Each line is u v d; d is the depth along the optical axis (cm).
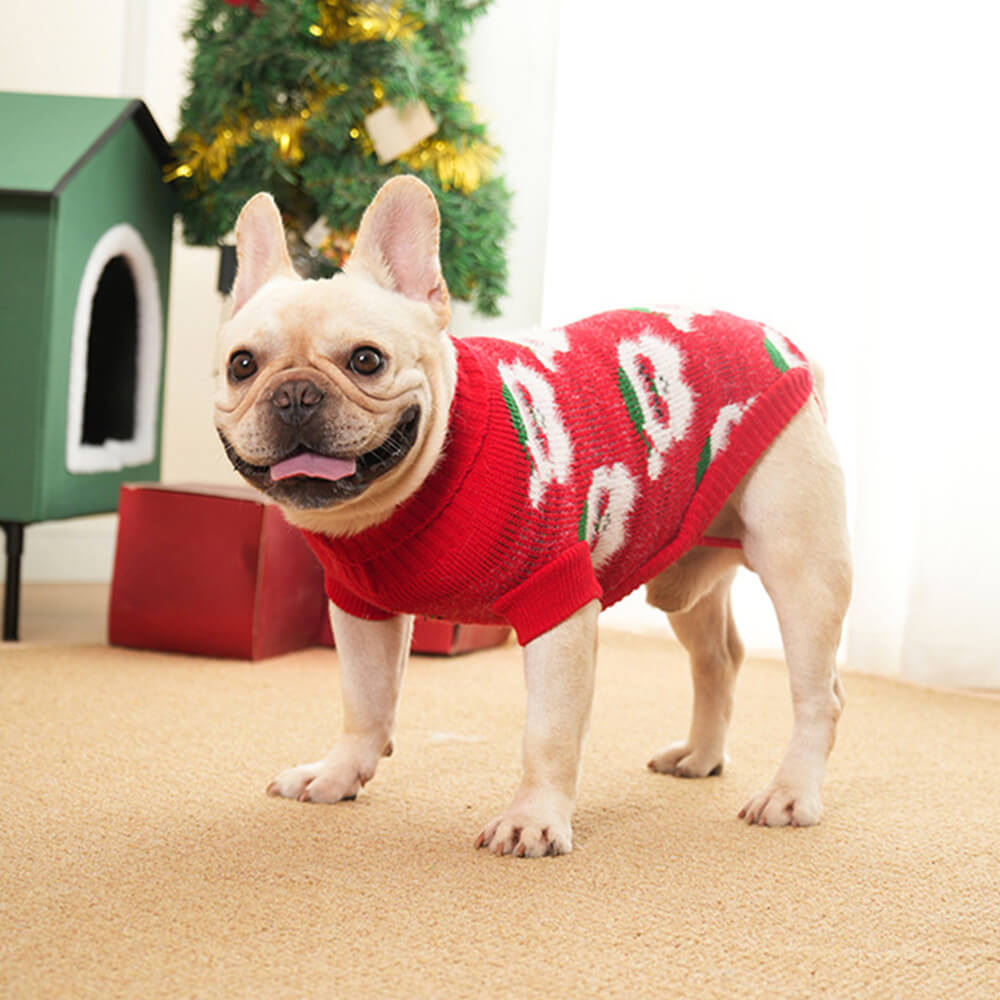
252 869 136
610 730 219
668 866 143
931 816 170
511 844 145
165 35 390
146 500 271
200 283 396
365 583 150
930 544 278
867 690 270
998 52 277
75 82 379
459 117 292
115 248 294
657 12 320
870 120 298
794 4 306
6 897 125
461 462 141
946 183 281
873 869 145
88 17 379
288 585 277
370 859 141
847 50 302
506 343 156
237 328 137
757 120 310
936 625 277
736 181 312
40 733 195
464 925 121
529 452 143
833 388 306
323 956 112
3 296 269
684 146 318
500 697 241
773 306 310
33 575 385
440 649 285
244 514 266
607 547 157
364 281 139
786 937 121
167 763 181
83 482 291
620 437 154
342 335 131
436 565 143
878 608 290
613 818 163
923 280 286
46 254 268
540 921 123
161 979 106
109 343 318
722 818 165
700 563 180
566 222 331
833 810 171
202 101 296
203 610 268
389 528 143
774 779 168
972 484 275
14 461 271
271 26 281
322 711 222
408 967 110
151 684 238
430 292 141
